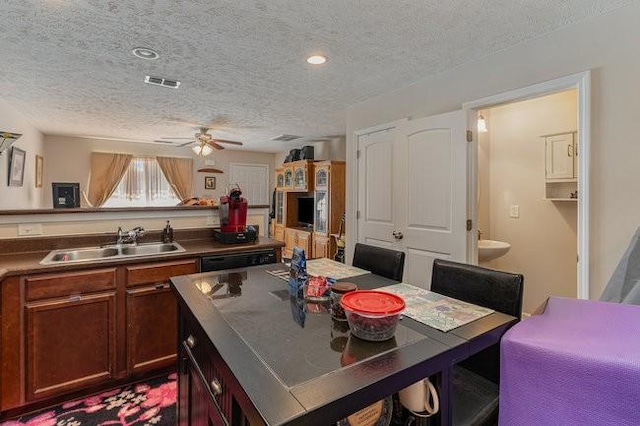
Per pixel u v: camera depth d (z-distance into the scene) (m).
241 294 1.44
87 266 2.02
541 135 3.16
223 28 2.10
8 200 3.85
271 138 6.21
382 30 2.13
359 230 3.71
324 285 1.39
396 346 0.96
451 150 2.70
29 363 1.87
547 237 3.15
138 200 6.66
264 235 3.43
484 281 1.46
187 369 1.36
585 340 0.51
